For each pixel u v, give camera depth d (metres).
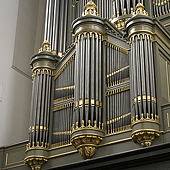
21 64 13.83
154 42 8.30
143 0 12.03
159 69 8.03
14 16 13.99
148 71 7.90
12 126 12.73
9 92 12.97
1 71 12.88
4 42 13.28
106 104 8.46
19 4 14.40
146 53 8.06
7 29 13.53
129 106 8.07
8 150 10.04
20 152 9.74
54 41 13.30
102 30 9.17
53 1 14.11
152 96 7.68
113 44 8.96
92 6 9.52
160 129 7.43
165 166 6.96
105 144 8.02
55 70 10.02
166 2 11.72
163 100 7.84
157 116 7.54
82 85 8.54
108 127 8.20
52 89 9.80
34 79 10.00
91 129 8.06
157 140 7.38
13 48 13.61
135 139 7.53
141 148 7.06
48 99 9.65
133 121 7.62
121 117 8.09
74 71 9.45
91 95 8.41
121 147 7.79
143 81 7.80
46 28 13.63
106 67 8.84
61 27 13.56
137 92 7.78
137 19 8.40
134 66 8.05
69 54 9.81
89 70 8.65
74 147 8.60
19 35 14.04
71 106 9.16
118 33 9.35
